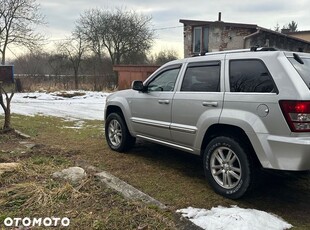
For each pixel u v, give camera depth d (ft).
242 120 11.73
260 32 63.41
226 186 12.65
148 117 16.63
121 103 18.54
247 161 11.84
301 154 10.45
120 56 100.68
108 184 13.02
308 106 10.43
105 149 19.76
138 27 101.50
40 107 44.29
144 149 19.92
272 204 12.23
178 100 14.61
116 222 10.08
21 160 16.24
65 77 85.81
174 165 16.80
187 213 10.99
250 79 12.03
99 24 98.12
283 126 10.74
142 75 62.03
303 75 11.09
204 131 13.29
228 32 64.28
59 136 23.52
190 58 15.05
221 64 13.26
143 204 11.30
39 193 11.85
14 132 23.59
